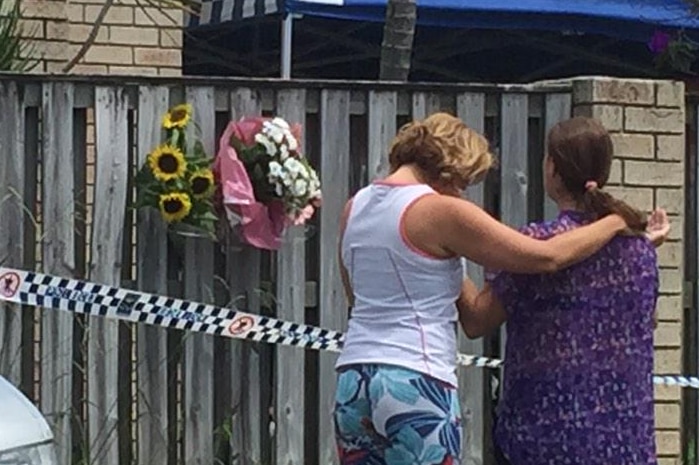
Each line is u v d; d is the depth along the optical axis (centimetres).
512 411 472
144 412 661
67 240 650
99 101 651
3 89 644
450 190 482
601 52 1227
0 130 645
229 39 1250
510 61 1287
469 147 479
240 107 665
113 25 913
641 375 469
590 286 462
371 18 1030
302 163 653
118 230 654
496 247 455
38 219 653
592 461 460
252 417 675
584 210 476
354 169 680
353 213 478
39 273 645
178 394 668
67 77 646
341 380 467
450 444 460
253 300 670
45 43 871
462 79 1281
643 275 468
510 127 691
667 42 1012
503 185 691
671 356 695
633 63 1234
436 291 464
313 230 677
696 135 714
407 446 455
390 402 454
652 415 475
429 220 461
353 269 474
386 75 816
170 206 640
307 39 1209
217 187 646
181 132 648
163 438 662
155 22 925
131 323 661
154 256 659
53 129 647
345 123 674
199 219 646
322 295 672
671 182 690
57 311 651
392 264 463
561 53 1212
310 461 684
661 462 696
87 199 684
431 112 685
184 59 1255
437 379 459
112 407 658
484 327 479
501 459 479
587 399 461
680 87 689
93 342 654
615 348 463
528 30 1112
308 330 664
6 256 646
